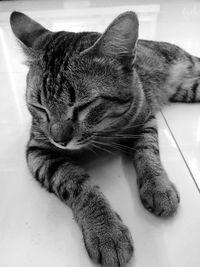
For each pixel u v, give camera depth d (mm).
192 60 323
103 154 235
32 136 232
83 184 193
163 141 247
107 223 172
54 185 200
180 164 225
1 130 274
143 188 196
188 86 299
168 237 177
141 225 184
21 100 316
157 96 286
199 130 258
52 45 210
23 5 629
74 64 194
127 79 210
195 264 164
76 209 185
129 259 165
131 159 230
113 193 205
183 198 199
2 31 504
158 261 166
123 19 187
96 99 196
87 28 499
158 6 577
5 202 205
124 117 220
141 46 296
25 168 231
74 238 180
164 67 299
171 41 427
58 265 169
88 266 166
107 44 192
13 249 179
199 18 511
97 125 204
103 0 634
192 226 182
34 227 189
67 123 193
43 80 198
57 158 215
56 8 603
